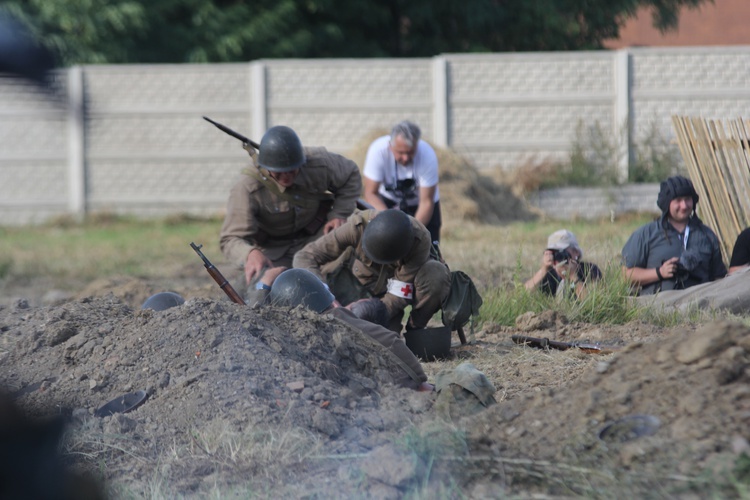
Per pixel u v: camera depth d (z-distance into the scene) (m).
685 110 73.81
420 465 12.73
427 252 23.64
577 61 74.06
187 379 16.39
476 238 55.97
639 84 74.00
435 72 74.31
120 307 22.45
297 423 15.14
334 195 28.97
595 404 13.35
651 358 13.91
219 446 14.36
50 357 18.98
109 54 78.69
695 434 12.04
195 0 83.31
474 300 24.38
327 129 75.12
